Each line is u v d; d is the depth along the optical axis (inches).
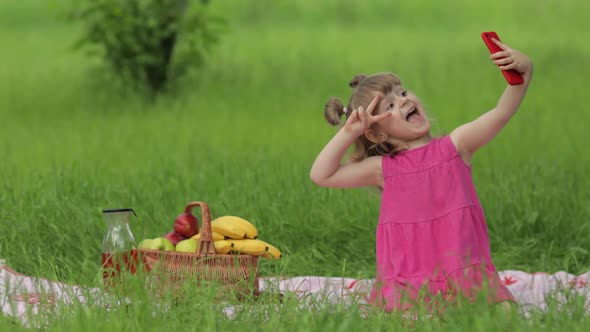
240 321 284.4
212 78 1123.3
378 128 339.9
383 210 337.4
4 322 287.0
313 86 1096.2
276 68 1206.3
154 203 474.0
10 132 870.4
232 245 353.1
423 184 331.3
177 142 767.7
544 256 427.5
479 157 659.4
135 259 343.6
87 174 528.4
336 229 457.4
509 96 330.0
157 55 1024.2
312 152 686.5
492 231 472.7
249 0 1857.8
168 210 475.5
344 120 366.9
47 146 778.8
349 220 466.9
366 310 310.2
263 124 885.2
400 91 339.9
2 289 346.9
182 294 306.5
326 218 463.5
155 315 288.5
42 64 1326.3
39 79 1188.5
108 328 269.9
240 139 786.8
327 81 1126.4
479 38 1533.0
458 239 324.2
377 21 1801.2
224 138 794.2
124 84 1039.6
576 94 1019.9
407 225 330.3
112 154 719.1
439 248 327.6
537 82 1100.5
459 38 1544.0
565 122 825.5
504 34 1579.7
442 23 1755.7
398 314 291.3
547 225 468.4
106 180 532.4
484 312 266.5
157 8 1021.2
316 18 1811.0
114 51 1024.2
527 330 268.1
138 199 478.6
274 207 467.8
